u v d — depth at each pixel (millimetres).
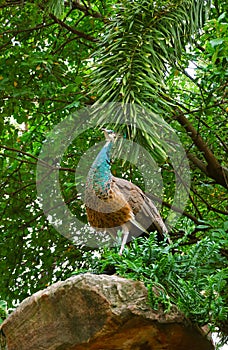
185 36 8328
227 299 6051
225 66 8898
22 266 11336
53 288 5336
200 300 5473
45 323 5336
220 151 11055
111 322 5039
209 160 10234
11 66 10594
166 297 5254
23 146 11484
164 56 7996
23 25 11219
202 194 11211
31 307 5438
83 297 5129
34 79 10844
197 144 10195
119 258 5609
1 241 11414
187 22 8273
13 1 11008
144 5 8125
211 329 5535
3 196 11414
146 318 5133
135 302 5137
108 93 7457
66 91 9898
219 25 8172
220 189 11266
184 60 9945
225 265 6848
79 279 5184
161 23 8031
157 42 7840
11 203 11359
